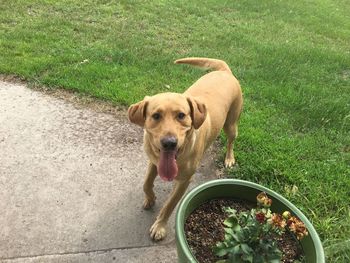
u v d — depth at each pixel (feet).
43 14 6.72
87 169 3.84
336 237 3.31
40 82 4.96
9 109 4.47
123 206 3.52
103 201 3.54
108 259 3.06
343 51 7.69
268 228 2.46
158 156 2.94
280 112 5.05
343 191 3.89
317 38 8.36
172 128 2.75
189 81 5.41
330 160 4.29
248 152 4.32
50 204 3.42
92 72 5.19
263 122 4.81
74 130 4.32
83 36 6.19
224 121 3.61
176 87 5.21
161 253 3.18
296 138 4.60
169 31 7.03
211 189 2.93
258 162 4.15
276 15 9.28
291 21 9.10
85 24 6.63
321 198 3.76
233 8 9.07
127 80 5.17
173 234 3.36
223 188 2.97
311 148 4.43
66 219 3.32
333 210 3.70
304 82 5.87
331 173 4.10
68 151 4.01
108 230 3.29
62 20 6.56
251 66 6.20
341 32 9.01
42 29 6.18
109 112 4.68
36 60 5.28
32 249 3.05
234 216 2.55
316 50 7.19
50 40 5.86
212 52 6.43
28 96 4.73
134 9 7.67
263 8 9.56
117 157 4.04
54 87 4.94
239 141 4.42
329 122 4.96
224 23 8.01
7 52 5.38
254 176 3.99
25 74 5.01
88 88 4.91
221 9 8.84
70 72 5.16
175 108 2.81
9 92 4.75
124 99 4.79
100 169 3.86
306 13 10.00
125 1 7.89
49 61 5.28
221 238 2.82
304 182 3.92
